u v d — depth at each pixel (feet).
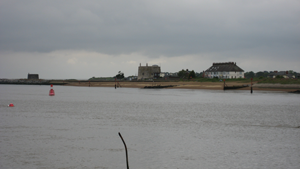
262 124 138.00
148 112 183.52
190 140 104.83
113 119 152.15
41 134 112.16
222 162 81.30
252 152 90.27
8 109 197.57
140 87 584.40
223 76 617.62
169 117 160.66
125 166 78.38
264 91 410.93
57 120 147.54
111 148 94.07
